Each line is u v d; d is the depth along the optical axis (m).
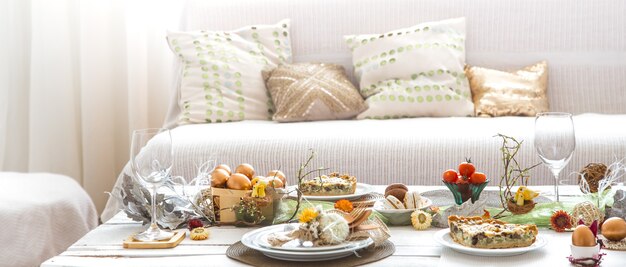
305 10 3.18
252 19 3.21
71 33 3.63
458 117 2.87
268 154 2.43
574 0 3.05
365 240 1.31
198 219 1.54
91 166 3.56
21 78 3.65
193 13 3.24
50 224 2.19
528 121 2.61
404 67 2.97
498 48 3.08
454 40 3.03
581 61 3.04
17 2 3.61
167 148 1.40
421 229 1.48
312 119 2.88
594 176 1.67
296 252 1.25
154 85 3.64
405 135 2.43
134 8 3.52
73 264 1.27
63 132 3.60
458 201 1.61
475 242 1.28
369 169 2.39
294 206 1.54
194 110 2.93
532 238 1.30
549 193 1.72
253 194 1.50
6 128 3.64
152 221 1.43
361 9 3.15
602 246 1.31
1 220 2.04
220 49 3.05
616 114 2.99
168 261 1.29
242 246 1.36
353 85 3.02
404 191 1.57
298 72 2.97
